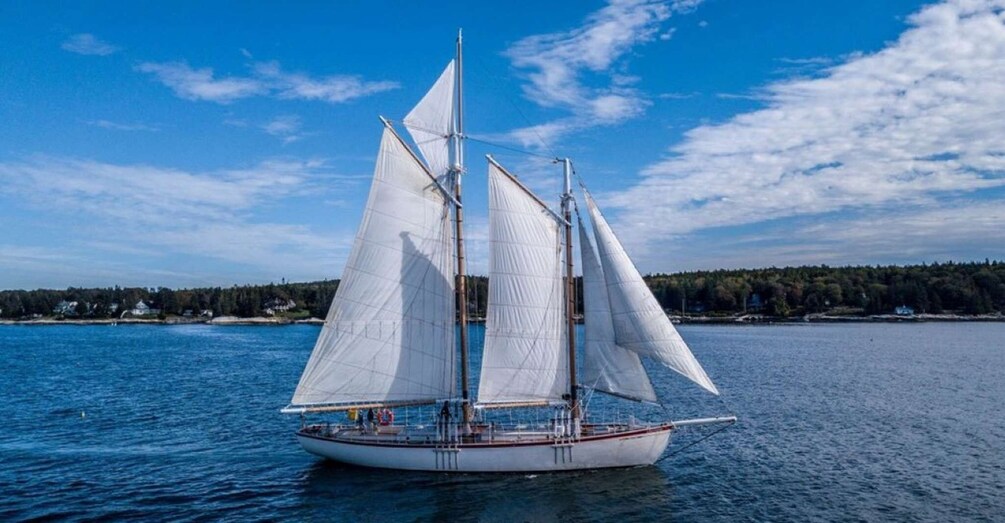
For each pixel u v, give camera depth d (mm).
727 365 115000
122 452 51250
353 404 45312
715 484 42719
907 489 41875
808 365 114875
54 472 45688
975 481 43469
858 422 62562
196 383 93000
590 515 37250
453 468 43438
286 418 65000
